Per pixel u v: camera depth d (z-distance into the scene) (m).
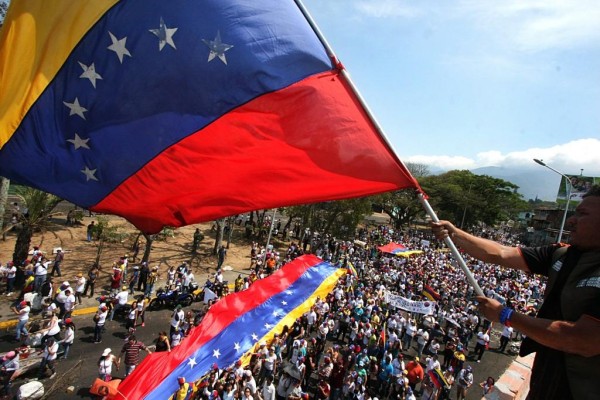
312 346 19.12
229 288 28.39
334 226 44.25
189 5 4.33
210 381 12.89
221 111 4.40
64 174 4.48
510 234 106.88
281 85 4.37
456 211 86.38
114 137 4.42
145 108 4.38
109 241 33.34
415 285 32.19
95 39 4.30
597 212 2.27
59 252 25.14
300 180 4.60
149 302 23.36
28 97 4.28
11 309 19.66
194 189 4.62
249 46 4.32
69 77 4.32
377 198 72.38
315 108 4.42
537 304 36.56
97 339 18.47
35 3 4.33
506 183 91.00
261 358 15.16
